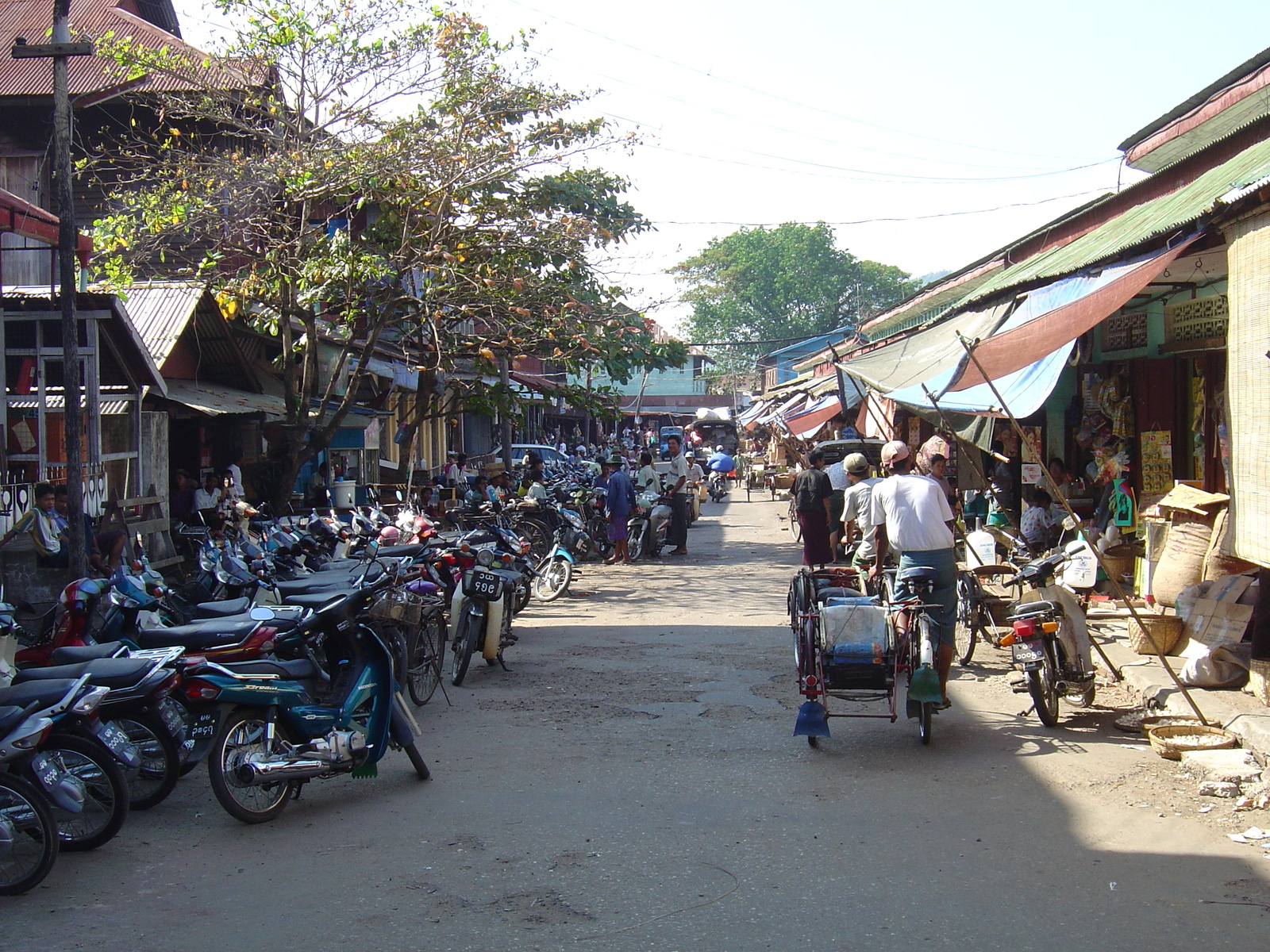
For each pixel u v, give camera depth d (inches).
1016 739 277.1
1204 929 164.4
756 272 3068.4
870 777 245.8
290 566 382.3
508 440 845.8
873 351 778.8
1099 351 498.9
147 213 597.3
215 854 205.3
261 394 655.8
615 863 195.5
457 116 602.5
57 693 199.9
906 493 280.8
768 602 530.0
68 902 182.2
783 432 1201.4
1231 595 306.0
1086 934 163.2
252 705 222.1
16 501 362.0
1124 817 216.1
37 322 413.1
